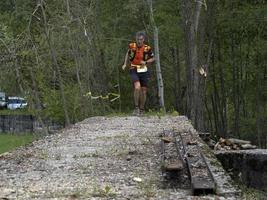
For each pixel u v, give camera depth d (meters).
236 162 8.89
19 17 26.67
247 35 29.03
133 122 14.40
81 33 25.27
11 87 27.77
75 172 6.86
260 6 27.42
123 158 7.91
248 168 8.73
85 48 25.42
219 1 27.41
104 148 9.05
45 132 26.25
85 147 9.24
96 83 26.67
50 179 6.43
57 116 26.17
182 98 32.09
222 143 11.60
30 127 39.94
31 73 25.33
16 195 5.60
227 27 27.86
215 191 5.39
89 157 8.08
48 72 25.73
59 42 24.72
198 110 19.89
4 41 23.95
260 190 8.39
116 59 29.52
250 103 34.06
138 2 28.62
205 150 7.66
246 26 27.80
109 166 7.25
